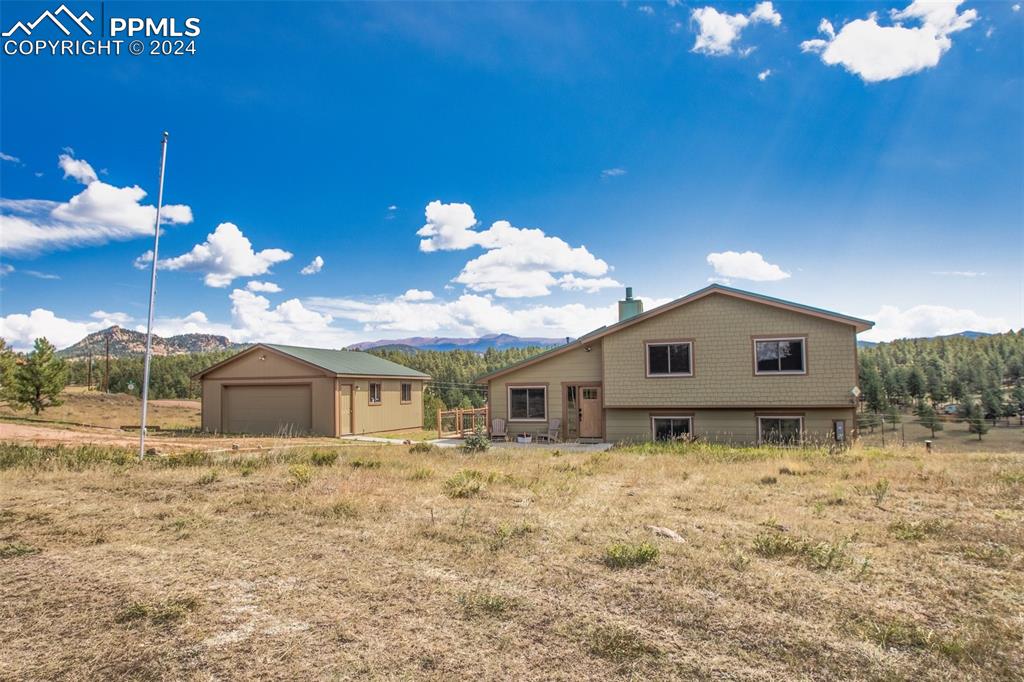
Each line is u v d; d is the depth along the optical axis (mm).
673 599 4375
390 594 4566
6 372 26906
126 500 8094
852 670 3357
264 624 4043
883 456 13195
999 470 10109
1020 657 3492
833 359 17344
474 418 25281
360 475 10375
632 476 10219
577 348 20844
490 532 6301
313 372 25109
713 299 18531
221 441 19656
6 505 7660
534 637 3818
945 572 4934
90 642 3793
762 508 7461
